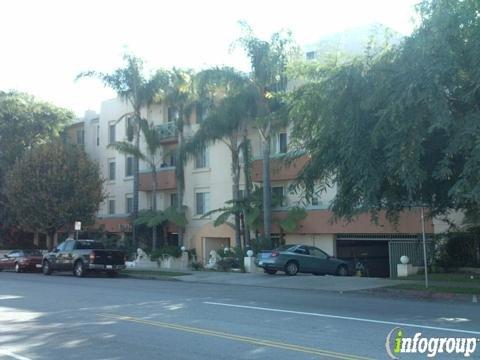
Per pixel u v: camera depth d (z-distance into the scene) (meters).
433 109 13.50
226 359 8.02
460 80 14.27
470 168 13.23
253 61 27.28
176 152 34.62
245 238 30.31
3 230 44.41
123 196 42.97
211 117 29.22
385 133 14.41
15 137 41.66
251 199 30.06
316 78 17.64
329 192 29.08
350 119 15.21
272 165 30.64
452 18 13.74
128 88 37.09
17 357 8.41
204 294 17.58
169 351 8.64
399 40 17.38
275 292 18.36
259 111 27.38
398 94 14.05
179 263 33.59
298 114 17.14
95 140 46.34
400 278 21.77
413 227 25.86
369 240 28.75
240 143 33.12
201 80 28.12
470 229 23.34
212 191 35.78
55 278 26.77
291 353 8.33
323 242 29.88
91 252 27.66
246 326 10.87
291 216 29.42
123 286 21.12
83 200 35.47
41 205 34.97
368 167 15.07
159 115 40.50
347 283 20.50
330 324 11.02
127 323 11.45
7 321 11.88
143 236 38.22
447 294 16.53
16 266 34.00
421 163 15.94
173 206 36.47
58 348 9.05
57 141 37.94
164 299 15.97
